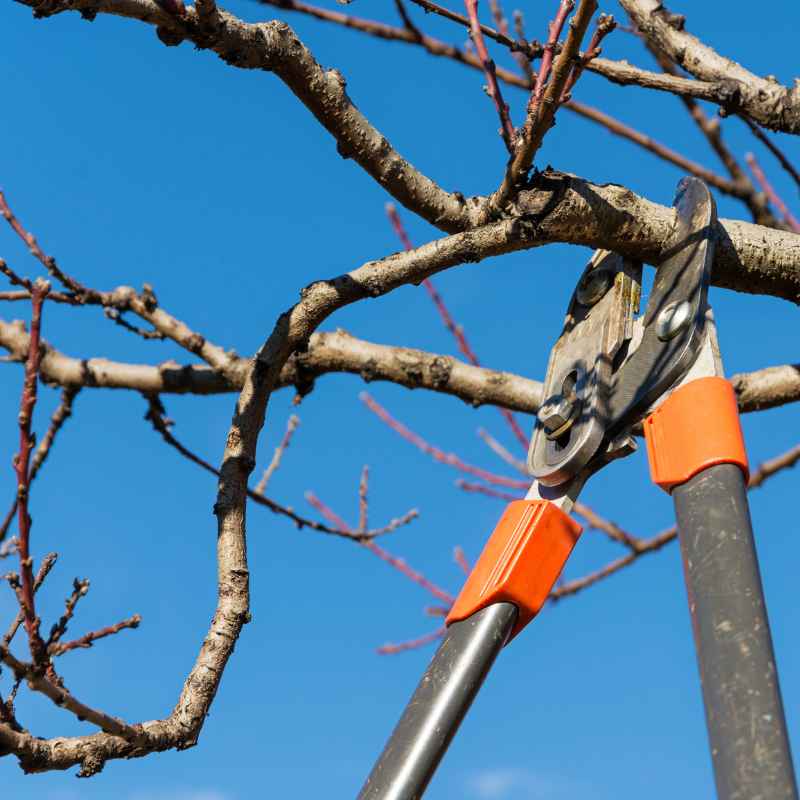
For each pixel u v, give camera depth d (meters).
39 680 2.30
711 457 2.18
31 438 2.44
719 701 1.80
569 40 2.54
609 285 2.81
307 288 3.04
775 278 3.21
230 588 2.75
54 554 2.43
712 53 3.49
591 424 2.51
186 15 2.68
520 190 2.87
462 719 2.21
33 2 2.46
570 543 2.44
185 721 2.54
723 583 1.96
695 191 2.78
